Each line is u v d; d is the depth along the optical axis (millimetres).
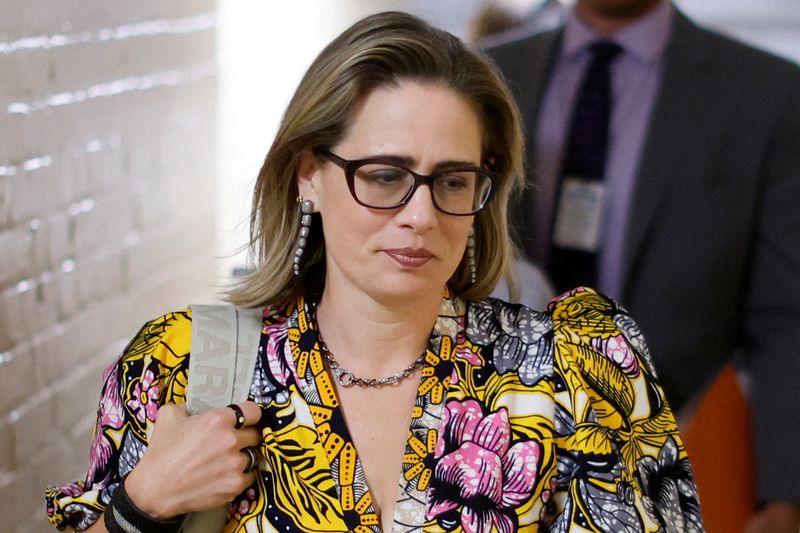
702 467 8844
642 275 9219
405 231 4992
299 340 5512
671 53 9289
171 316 5730
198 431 5195
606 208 9336
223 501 5152
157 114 9852
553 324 5680
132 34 9203
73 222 8164
